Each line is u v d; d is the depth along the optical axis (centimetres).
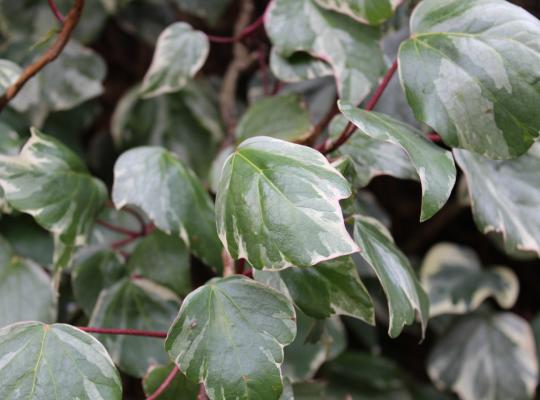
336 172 57
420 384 101
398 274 64
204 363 58
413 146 61
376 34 73
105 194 73
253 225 57
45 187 69
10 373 57
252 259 56
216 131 96
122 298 74
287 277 63
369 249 62
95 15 91
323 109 92
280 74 74
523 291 110
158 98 97
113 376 58
